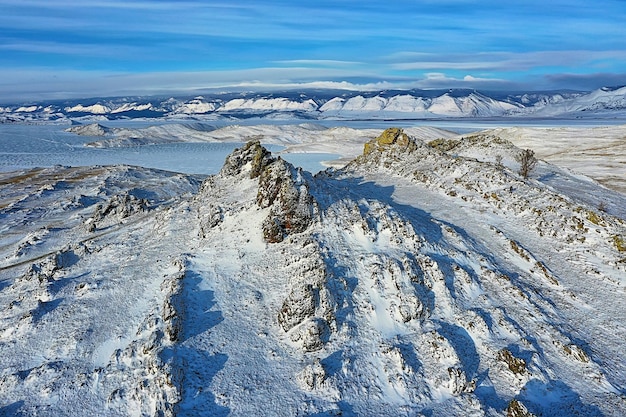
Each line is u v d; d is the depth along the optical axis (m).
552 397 30.20
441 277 39.44
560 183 76.12
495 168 65.44
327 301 34.59
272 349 32.84
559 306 40.22
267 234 43.06
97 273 45.19
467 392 30.08
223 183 58.50
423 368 31.64
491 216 54.94
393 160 75.56
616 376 32.62
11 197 101.31
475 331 35.28
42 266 47.94
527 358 32.97
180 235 48.78
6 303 43.31
